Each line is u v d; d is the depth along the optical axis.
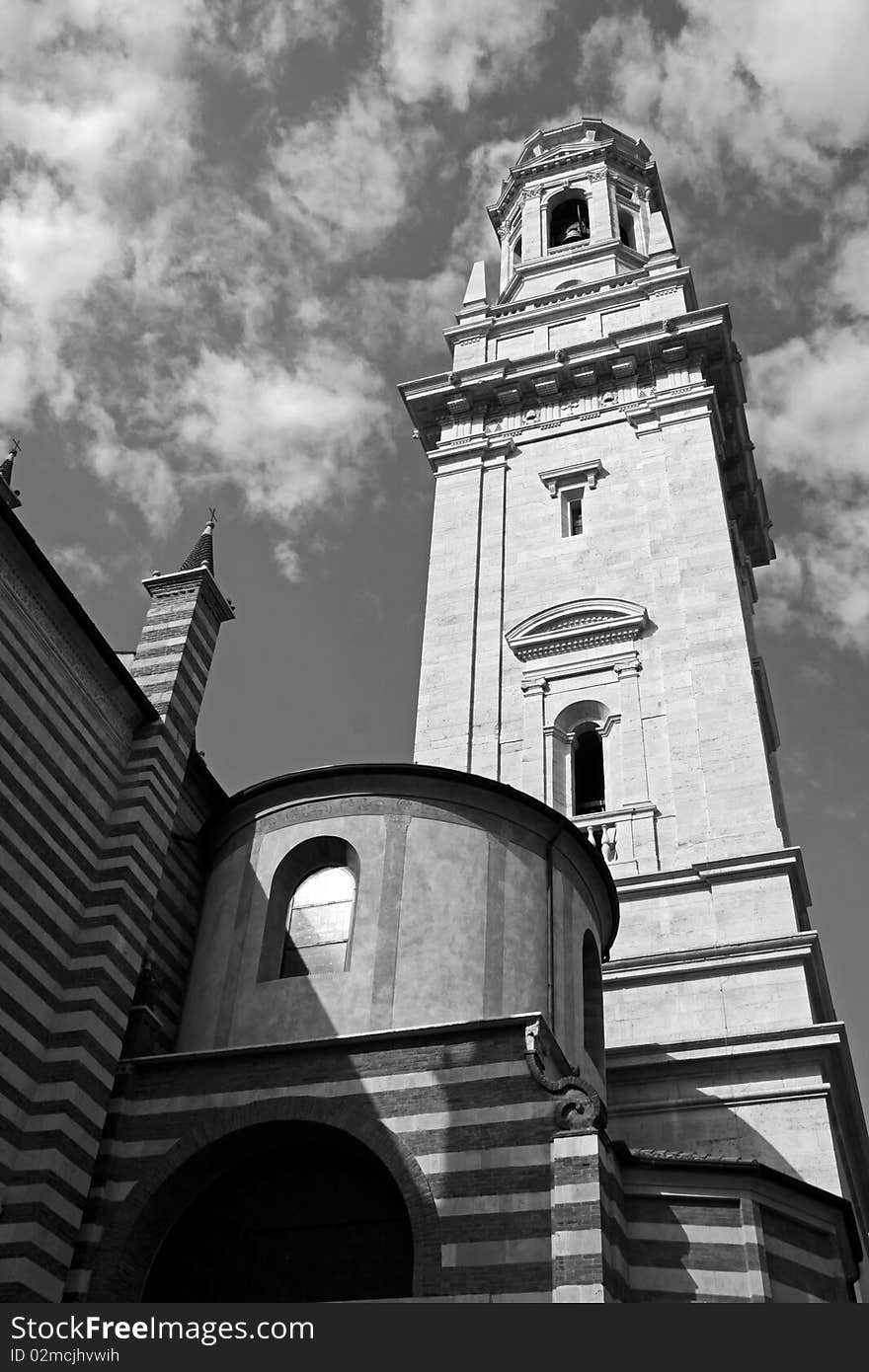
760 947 28.86
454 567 42.03
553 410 46.12
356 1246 19.03
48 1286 18.06
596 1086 23.30
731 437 46.38
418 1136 18.72
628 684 36.22
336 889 23.38
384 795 23.95
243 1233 19.52
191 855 25.19
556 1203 17.62
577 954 23.84
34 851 20.91
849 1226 21.62
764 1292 19.27
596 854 25.33
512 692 37.66
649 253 52.94
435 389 47.22
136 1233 18.89
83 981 20.84
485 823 23.83
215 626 27.14
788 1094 26.56
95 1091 19.94
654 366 45.50
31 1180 18.61
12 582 21.64
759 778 32.72
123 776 23.72
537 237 56.03
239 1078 19.97
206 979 22.88
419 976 21.59
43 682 22.05
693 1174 20.44
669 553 39.34
